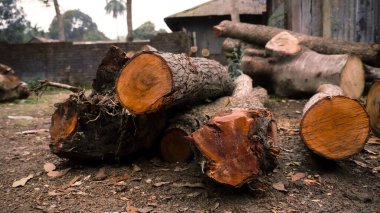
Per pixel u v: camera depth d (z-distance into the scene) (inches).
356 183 67.3
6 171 79.8
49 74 298.2
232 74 171.3
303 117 68.9
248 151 58.3
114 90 75.8
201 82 83.1
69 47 295.4
